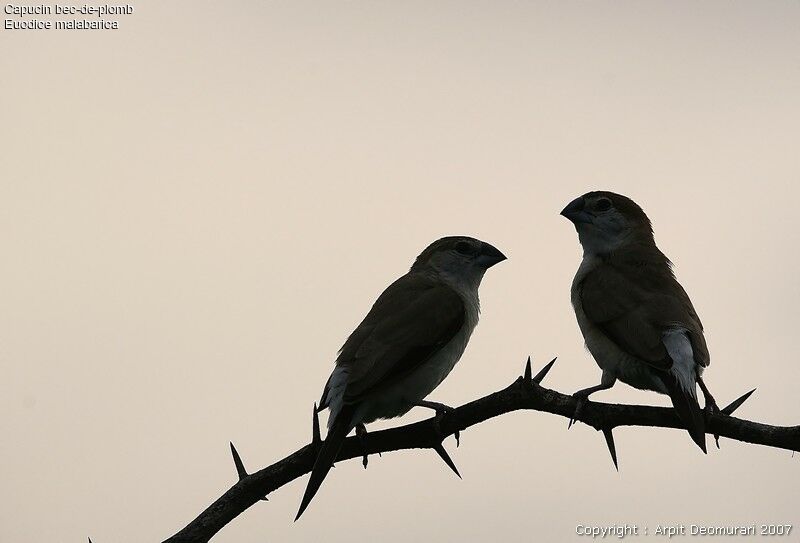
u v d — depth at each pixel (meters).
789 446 7.79
